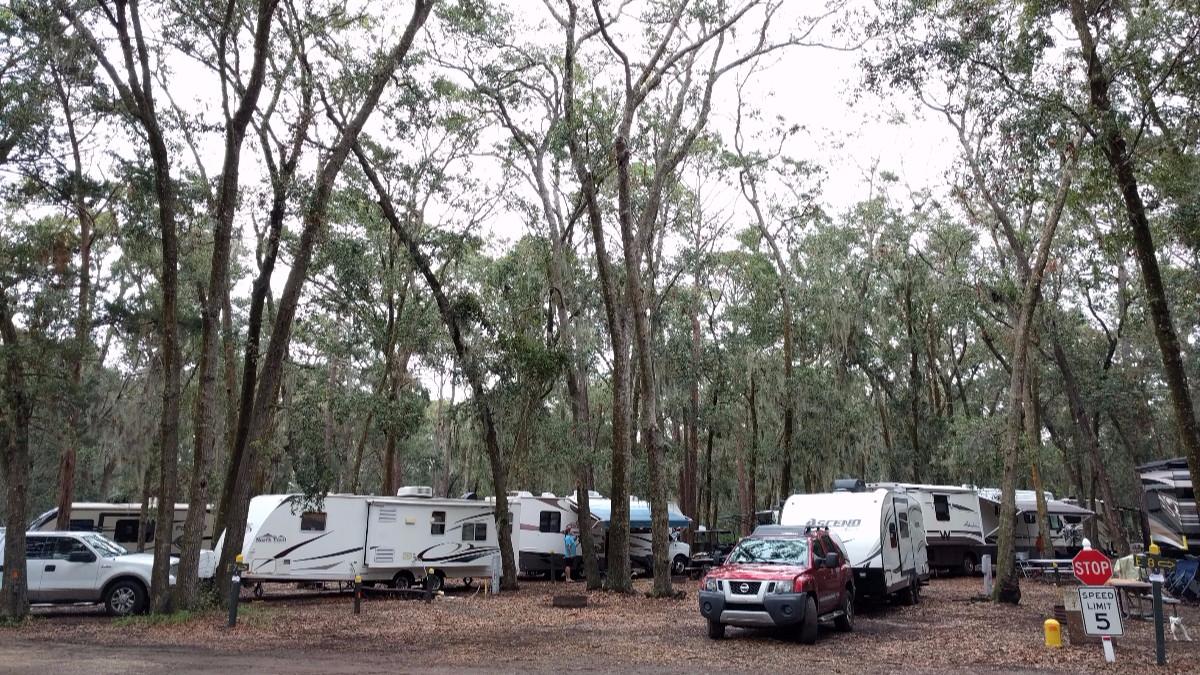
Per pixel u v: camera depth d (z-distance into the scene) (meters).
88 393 15.98
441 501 21.88
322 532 19.88
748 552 13.04
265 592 21.55
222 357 26.70
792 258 33.16
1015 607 16.66
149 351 23.05
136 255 19.17
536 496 26.19
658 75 19.75
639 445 30.95
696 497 38.75
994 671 9.82
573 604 17.23
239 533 15.80
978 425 26.30
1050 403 33.09
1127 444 33.78
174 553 24.12
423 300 23.91
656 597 18.80
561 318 22.80
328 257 20.36
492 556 22.44
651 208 21.31
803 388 30.23
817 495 16.91
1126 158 12.36
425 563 21.25
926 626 13.94
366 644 12.04
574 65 22.52
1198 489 11.59
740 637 12.70
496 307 23.95
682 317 32.22
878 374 35.00
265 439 18.06
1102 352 33.81
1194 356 29.89
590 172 20.22
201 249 21.67
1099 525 33.38
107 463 28.08
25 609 14.27
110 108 14.83
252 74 14.78
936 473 33.25
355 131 16.34
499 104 21.95
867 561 15.40
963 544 26.50
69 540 16.16
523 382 21.89
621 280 26.47
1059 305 28.66
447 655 11.04
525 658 10.84
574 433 22.91
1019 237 23.23
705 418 34.00
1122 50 12.59
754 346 32.25
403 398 22.64
